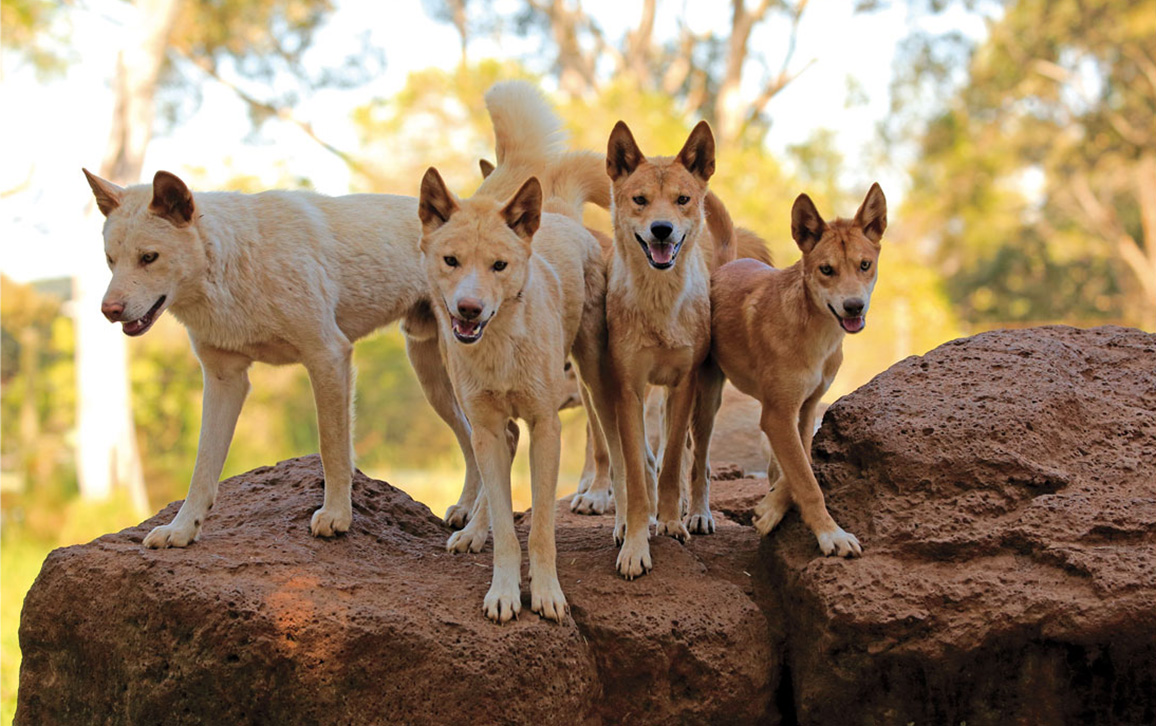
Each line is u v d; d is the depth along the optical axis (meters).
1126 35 27.80
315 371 5.06
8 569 13.09
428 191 4.64
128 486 19.05
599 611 4.59
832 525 4.70
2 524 17.67
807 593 4.61
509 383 4.50
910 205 32.47
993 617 4.29
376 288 5.44
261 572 4.56
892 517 4.68
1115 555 4.27
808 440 5.26
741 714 4.68
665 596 4.69
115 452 18.88
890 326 19.91
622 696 4.60
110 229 4.75
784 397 4.84
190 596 4.36
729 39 25.14
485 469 4.55
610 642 4.54
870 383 5.22
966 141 31.00
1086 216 34.50
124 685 4.54
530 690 4.25
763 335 4.91
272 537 4.95
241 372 5.17
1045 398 4.95
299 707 4.27
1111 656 4.23
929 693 4.48
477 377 4.51
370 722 4.21
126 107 18.97
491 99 5.99
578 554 5.07
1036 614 4.24
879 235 4.90
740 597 4.78
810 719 4.71
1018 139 32.47
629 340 4.94
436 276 4.56
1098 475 4.69
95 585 4.61
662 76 28.64
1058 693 4.33
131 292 4.64
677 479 5.26
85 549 4.78
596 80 26.28
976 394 5.01
